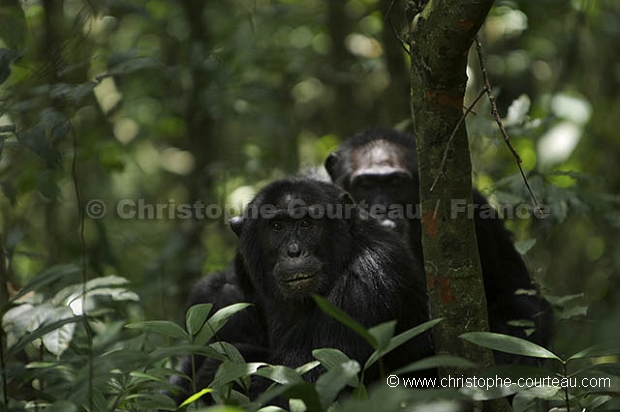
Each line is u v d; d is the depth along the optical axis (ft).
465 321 24.99
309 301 31.48
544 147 50.57
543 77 61.67
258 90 52.26
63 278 31.76
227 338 35.81
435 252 25.03
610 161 55.93
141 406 23.76
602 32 56.03
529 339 35.88
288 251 31.30
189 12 53.31
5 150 40.75
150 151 66.80
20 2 41.19
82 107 45.93
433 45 23.15
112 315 38.60
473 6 22.04
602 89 57.82
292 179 33.53
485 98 44.34
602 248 52.16
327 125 70.18
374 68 55.72
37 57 42.29
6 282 33.32
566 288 50.24
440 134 24.36
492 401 25.07
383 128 44.24
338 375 19.60
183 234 50.90
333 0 60.39
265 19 54.34
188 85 53.47
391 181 41.04
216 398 23.31
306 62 58.75
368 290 30.35
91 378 21.31
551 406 29.40
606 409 25.12
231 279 37.58
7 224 46.65
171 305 48.16
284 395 22.08
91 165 58.75
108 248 46.50
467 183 24.67
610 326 16.47
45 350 33.63
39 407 26.50
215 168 52.85
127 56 32.14
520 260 40.06
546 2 52.16
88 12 34.45
